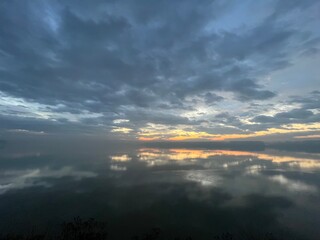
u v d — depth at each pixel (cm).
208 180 6650
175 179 6825
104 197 5069
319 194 5125
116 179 6919
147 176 7331
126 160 11581
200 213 4066
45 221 3731
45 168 9062
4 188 5819
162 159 11869
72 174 7788
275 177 6975
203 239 3155
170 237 3222
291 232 3294
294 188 5666
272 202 4591
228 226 3528
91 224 3591
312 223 3566
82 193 5375
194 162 10562
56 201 4772
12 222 3681
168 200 4822
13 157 12612
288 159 11494
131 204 4591
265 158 11944
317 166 9094
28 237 3131
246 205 4438
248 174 7481
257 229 3397
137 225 3609
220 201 4709
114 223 3681
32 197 5044
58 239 3120
